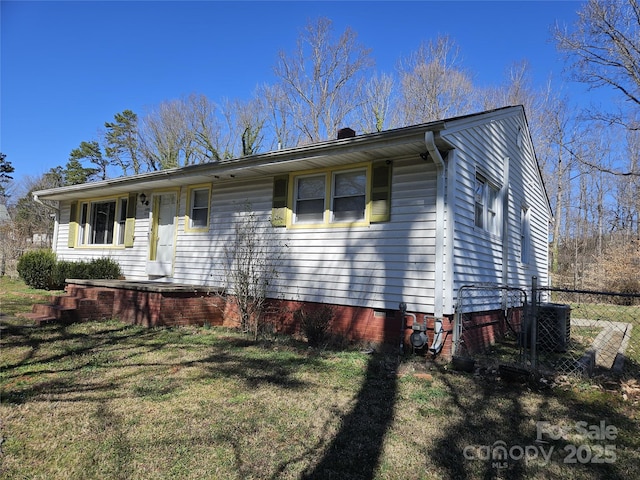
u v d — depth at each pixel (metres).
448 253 6.32
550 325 7.35
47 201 13.87
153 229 10.91
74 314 7.99
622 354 7.10
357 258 7.25
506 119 9.33
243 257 8.51
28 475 2.72
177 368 5.24
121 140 40.44
